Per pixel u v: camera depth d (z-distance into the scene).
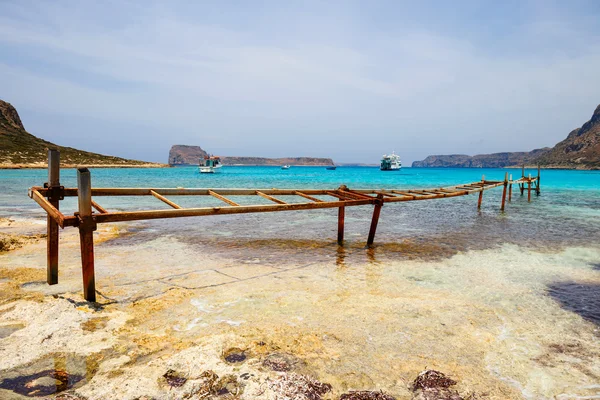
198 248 10.76
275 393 3.54
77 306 5.66
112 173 86.94
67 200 22.95
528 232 14.49
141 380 3.68
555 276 8.32
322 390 3.70
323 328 5.22
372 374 4.08
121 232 13.23
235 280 7.58
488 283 7.69
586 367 4.39
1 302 5.85
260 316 5.61
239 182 57.06
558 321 5.75
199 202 24.23
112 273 7.90
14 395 3.43
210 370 3.88
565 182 60.16
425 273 8.38
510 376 4.14
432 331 5.24
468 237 13.27
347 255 10.14
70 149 141.38
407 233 13.90
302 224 15.73
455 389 3.81
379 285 7.38
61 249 9.98
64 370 3.87
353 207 22.92
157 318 5.44
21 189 32.75
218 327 5.15
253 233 13.45
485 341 4.99
